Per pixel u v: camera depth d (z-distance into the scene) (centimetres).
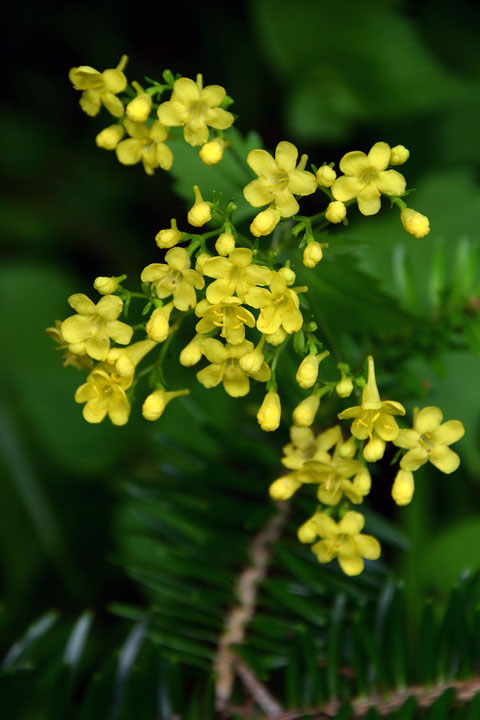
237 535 31
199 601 31
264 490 32
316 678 30
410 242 36
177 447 32
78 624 30
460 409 34
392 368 32
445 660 30
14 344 38
